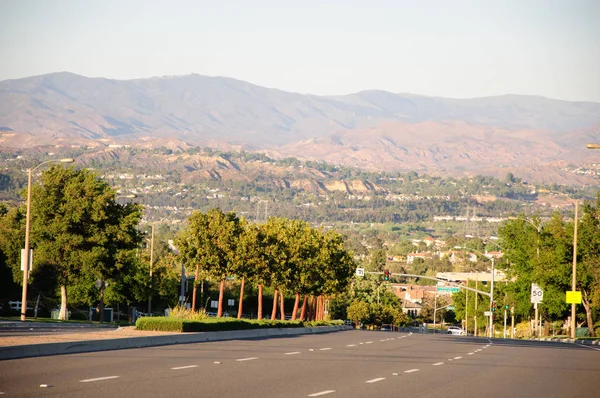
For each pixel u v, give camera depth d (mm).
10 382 24109
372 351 45438
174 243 86812
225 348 42938
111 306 141125
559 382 29766
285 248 97938
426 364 36469
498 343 65625
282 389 24422
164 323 52688
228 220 88125
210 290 168250
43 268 100062
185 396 21969
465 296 182375
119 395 21672
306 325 85188
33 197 101875
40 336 42781
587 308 104250
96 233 101688
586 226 102188
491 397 24234
